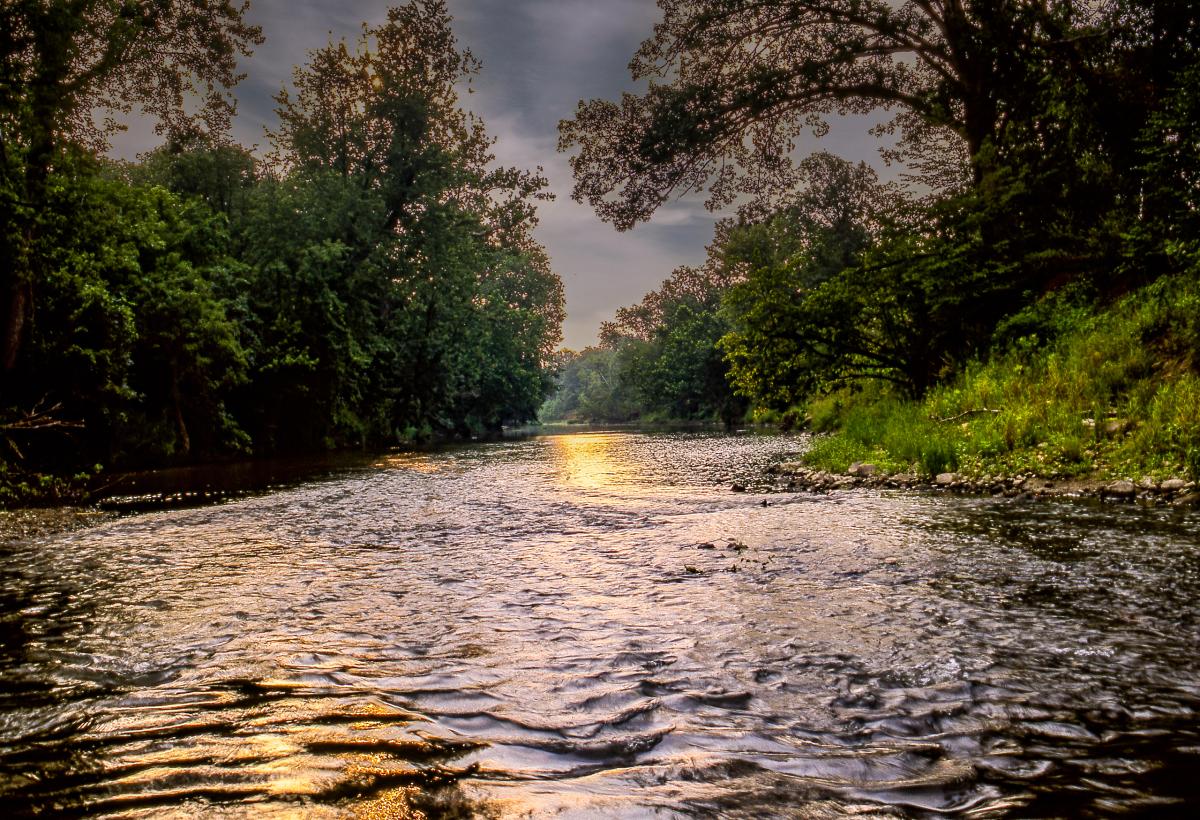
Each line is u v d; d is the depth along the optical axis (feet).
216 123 63.41
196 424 69.92
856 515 24.25
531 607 13.57
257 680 9.57
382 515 27.84
